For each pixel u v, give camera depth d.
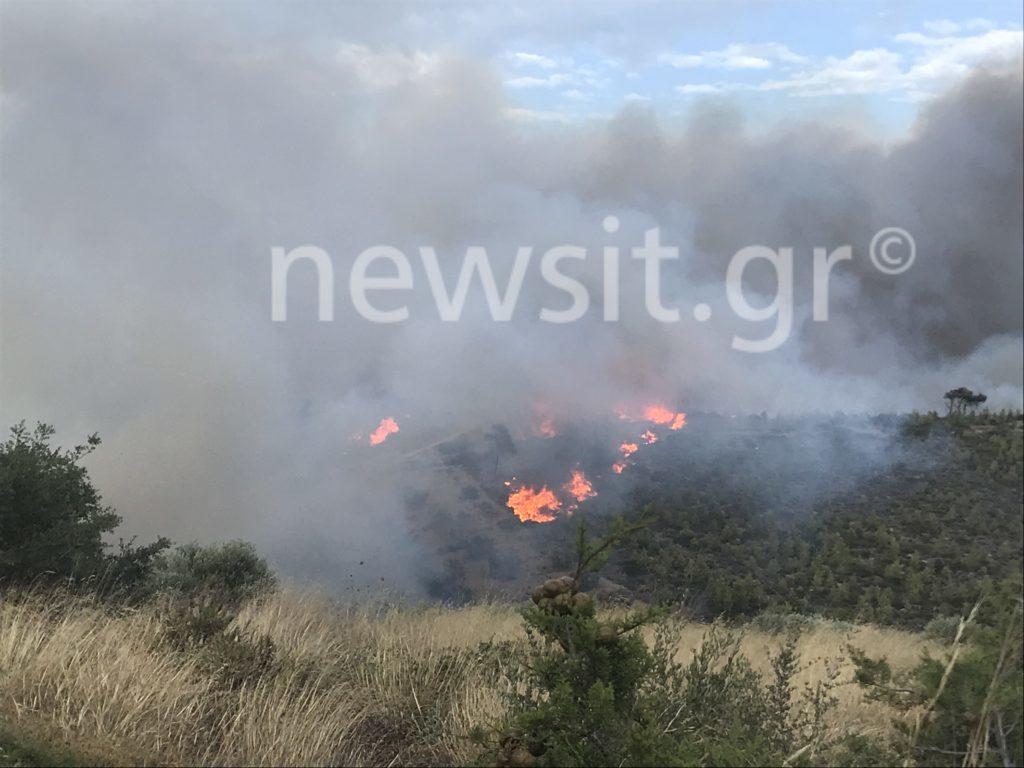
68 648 5.40
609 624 4.08
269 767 4.62
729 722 4.50
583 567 4.22
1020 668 3.92
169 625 6.34
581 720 3.87
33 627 5.71
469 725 5.17
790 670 5.06
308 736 4.92
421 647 6.77
